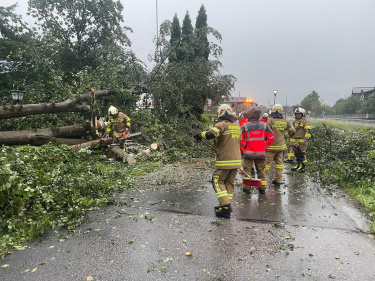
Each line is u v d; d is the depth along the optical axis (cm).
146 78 1352
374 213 425
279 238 350
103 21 1510
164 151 910
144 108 1229
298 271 279
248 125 519
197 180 636
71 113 908
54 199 441
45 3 1446
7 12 1420
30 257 304
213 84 1501
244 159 529
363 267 287
